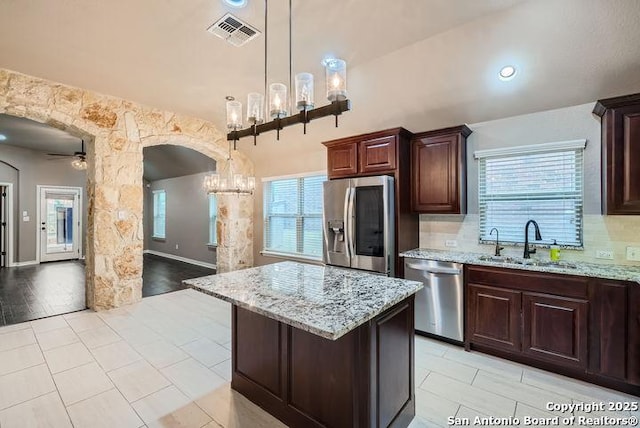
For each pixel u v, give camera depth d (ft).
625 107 7.75
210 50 9.18
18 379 7.89
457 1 7.02
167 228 27.37
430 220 12.03
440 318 10.00
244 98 12.78
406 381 6.36
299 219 16.81
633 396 7.27
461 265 9.57
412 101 10.85
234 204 18.02
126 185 13.35
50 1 7.02
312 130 14.29
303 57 9.53
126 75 10.85
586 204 9.18
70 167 25.18
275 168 17.66
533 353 8.36
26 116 11.19
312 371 5.91
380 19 7.67
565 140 9.48
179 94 12.53
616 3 6.61
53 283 17.57
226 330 11.07
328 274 7.80
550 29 7.48
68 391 7.42
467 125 11.09
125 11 7.41
